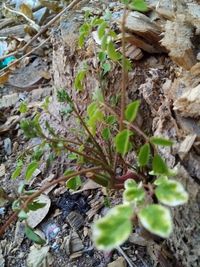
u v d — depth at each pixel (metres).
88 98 0.24
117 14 0.24
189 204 0.16
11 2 0.40
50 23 0.27
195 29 0.20
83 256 0.21
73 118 0.25
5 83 0.33
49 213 0.23
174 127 0.18
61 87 0.26
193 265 0.17
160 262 0.19
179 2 0.21
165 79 0.20
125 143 0.13
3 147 0.28
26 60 0.34
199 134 0.17
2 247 0.22
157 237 0.19
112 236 0.10
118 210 0.10
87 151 0.20
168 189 0.11
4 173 0.26
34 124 0.17
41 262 0.21
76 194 0.23
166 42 0.20
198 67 0.18
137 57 0.22
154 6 0.23
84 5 0.28
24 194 0.18
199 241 0.17
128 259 0.20
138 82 0.21
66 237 0.22
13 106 0.31
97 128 0.21
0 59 0.30
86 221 0.22
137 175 0.19
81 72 0.20
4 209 0.24
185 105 0.17
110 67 0.21
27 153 0.23
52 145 0.18
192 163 0.16
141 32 0.22
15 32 0.36
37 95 0.31
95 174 0.18
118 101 0.21
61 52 0.25
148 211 0.10
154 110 0.20
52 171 0.25
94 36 0.23
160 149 0.17
